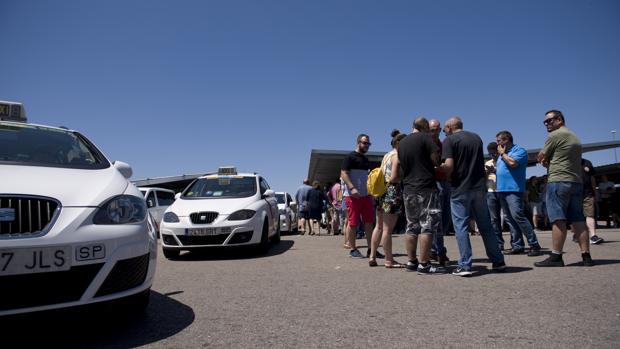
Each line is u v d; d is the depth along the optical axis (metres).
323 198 14.54
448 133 5.25
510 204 6.38
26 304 2.59
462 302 3.54
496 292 3.86
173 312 3.52
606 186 13.73
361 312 3.33
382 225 5.70
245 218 7.16
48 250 2.65
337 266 5.80
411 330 2.85
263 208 7.75
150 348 2.67
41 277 2.64
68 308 2.67
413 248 5.21
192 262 6.83
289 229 15.45
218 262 6.71
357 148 6.70
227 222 7.01
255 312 3.44
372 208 6.73
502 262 4.94
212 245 6.99
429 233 4.98
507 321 2.97
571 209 5.10
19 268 2.57
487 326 2.88
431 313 3.24
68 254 2.70
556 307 3.28
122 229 3.00
